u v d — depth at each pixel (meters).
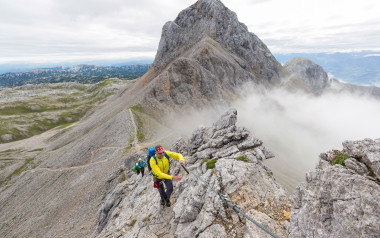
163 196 12.87
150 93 162.00
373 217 5.54
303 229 7.25
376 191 5.97
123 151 88.00
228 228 10.04
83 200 56.59
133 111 137.88
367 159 7.07
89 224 38.00
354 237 5.73
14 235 62.12
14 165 137.25
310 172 8.75
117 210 21.12
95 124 162.88
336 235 6.15
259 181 13.05
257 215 10.40
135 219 15.50
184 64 181.50
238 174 13.16
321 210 6.88
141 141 101.44
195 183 13.87
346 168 7.36
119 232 15.10
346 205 6.32
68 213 55.25
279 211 10.85
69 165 102.31
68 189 73.06
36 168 118.19
